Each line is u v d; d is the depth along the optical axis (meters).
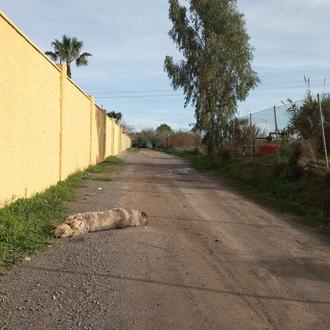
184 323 5.03
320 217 11.44
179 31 35.66
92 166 25.80
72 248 7.96
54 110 15.27
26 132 11.66
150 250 8.04
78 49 44.22
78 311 5.26
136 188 16.98
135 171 25.56
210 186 18.77
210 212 12.16
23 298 5.58
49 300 5.55
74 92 19.48
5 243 7.67
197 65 35.31
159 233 9.40
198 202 13.91
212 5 34.28
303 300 5.82
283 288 6.25
